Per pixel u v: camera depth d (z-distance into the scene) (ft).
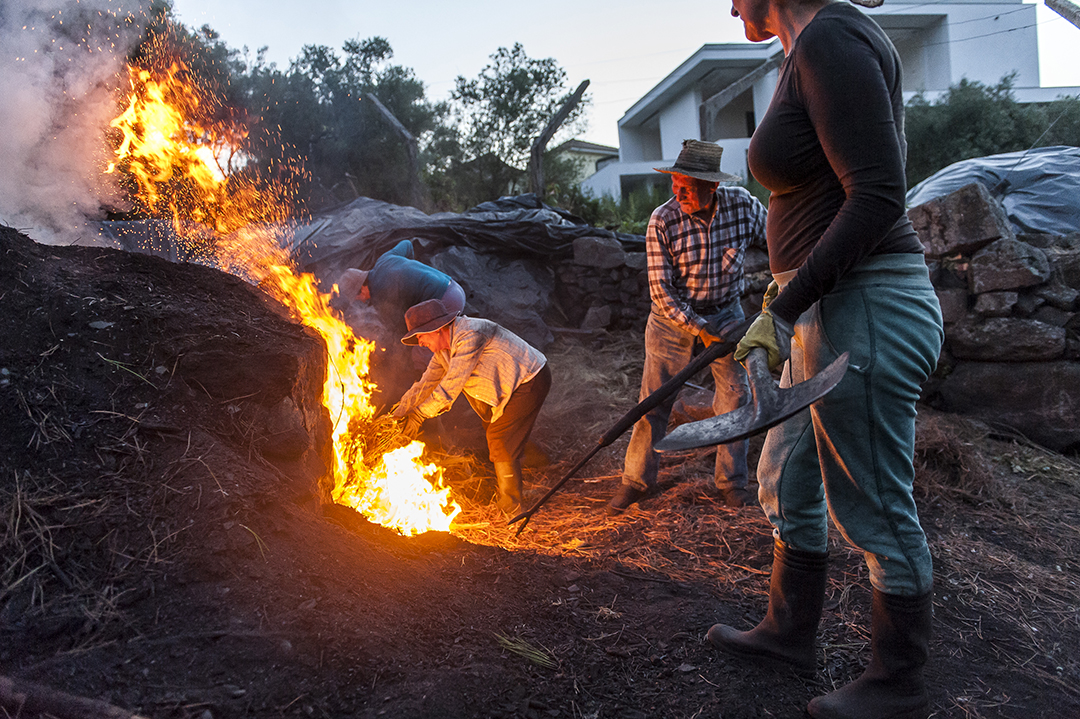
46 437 6.50
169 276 9.07
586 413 17.47
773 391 5.41
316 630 5.85
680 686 6.63
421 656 6.07
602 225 38.09
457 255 21.09
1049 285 15.06
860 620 8.05
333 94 55.36
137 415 7.06
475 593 7.48
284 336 8.87
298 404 8.45
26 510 5.91
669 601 8.25
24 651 5.10
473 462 14.39
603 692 6.36
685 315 11.75
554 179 61.00
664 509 12.16
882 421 5.80
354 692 5.49
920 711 6.06
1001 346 15.11
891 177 5.19
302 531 6.93
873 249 5.58
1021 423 14.97
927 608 5.97
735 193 12.09
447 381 11.64
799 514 6.73
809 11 5.76
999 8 63.41
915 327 5.75
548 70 60.44
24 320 7.34
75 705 4.78
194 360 7.71
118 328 7.69
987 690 6.99
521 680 6.19
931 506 11.97
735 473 12.28
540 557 9.04
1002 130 46.83
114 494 6.33
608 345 21.47
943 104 49.90
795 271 6.16
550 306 22.58
